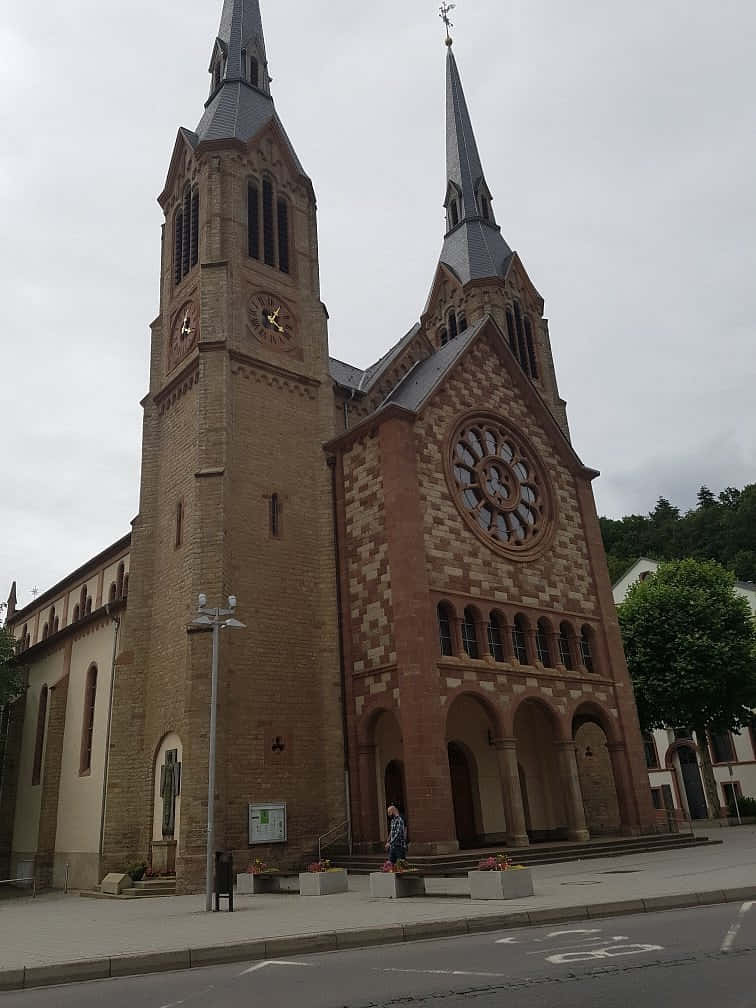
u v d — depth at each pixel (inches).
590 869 976.3
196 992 407.2
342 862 1154.7
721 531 3602.4
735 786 2498.8
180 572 1298.0
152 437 1487.5
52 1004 398.6
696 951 425.7
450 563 1295.5
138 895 1069.8
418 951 493.0
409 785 1110.4
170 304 1582.2
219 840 1089.4
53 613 2269.9
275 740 1205.7
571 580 1514.5
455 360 1480.1
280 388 1445.6
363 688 1245.7
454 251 2081.7
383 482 1304.1
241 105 1712.6
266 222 1608.0
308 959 493.4
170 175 1694.1
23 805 1658.5
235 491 1314.0
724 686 2006.6
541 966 412.5
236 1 1923.0
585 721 1494.8
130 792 1237.1
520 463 1557.6
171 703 1229.7
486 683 1243.8
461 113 2309.3
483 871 715.4
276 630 1270.9
